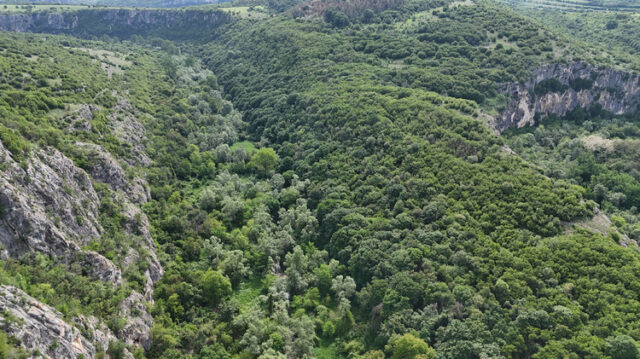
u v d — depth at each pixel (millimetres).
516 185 104000
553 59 185500
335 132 149500
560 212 96000
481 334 78438
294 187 132625
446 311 84938
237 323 86188
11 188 67312
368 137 137500
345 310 93312
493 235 95438
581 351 72188
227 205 121562
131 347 69250
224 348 81312
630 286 79125
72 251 73250
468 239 95750
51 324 54969
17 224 66438
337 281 98812
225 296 96312
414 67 183750
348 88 169875
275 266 106688
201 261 102250
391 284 91625
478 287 86938
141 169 122375
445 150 121188
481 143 120312
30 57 161000
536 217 95875
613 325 74188
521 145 157875
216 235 111875
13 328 49031
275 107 184625
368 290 95312
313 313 95562
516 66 180500
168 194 122938
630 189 125438
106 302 70312
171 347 77375
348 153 137500
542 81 183125
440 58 191750
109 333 66750
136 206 105438
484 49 193875
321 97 170125
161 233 104625
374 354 82000
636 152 141750
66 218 77562
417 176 116250
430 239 97938
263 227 117188
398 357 79188
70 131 110625
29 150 79062
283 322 88562
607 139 154875
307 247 112062
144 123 149625
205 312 90062
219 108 196125
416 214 106438
